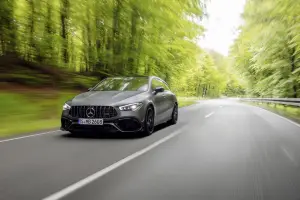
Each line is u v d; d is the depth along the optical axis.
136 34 17.20
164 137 7.25
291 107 21.72
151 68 21.64
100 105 6.80
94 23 16.70
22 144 6.20
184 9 17.11
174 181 3.85
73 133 7.66
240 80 40.81
